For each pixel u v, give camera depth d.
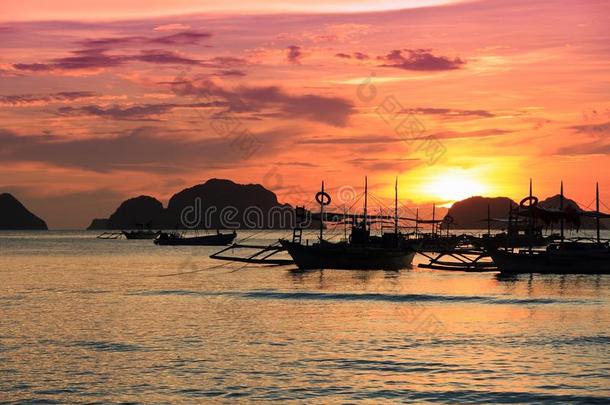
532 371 44.28
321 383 41.44
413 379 42.31
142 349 50.59
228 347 51.41
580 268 109.06
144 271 129.62
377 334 57.12
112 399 38.31
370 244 122.12
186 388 40.34
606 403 37.69
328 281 106.19
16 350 50.22
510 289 94.19
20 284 102.19
